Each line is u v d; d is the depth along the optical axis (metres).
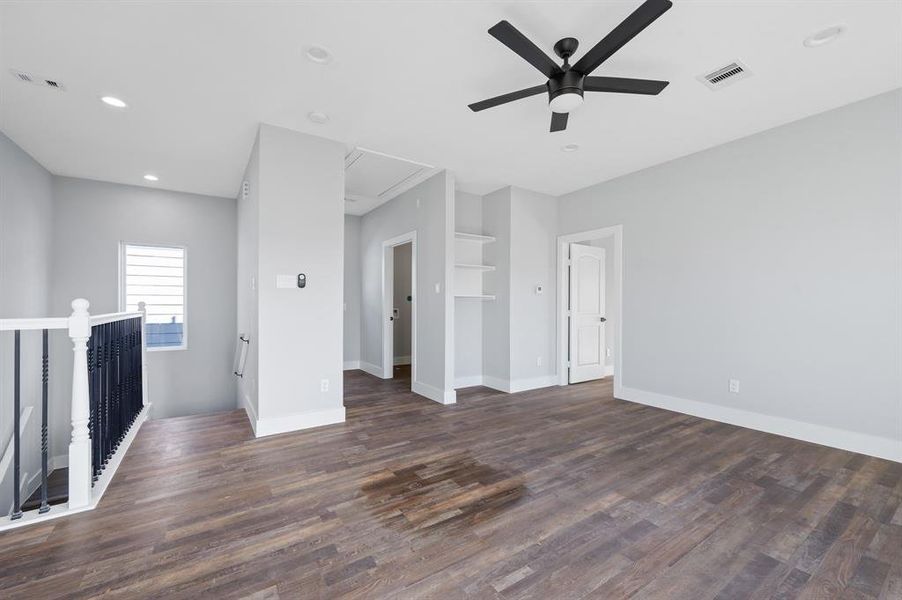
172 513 2.07
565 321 5.40
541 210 5.27
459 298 5.25
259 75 2.57
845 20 2.07
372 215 6.27
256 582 1.57
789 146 3.27
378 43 2.27
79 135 3.42
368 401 4.46
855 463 2.74
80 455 2.09
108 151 3.78
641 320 4.37
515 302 5.01
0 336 3.35
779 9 2.00
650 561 1.72
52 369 4.36
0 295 3.31
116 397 2.90
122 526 1.95
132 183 4.80
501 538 1.87
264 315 3.26
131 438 3.07
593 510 2.13
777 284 3.34
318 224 3.51
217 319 5.41
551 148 3.79
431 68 2.52
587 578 1.61
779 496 2.28
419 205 4.93
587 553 1.77
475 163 4.21
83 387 2.11
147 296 5.10
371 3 1.96
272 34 2.19
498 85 2.72
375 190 5.22
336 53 2.36
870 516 2.07
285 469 2.62
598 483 2.44
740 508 2.15
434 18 2.07
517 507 2.16
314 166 3.49
